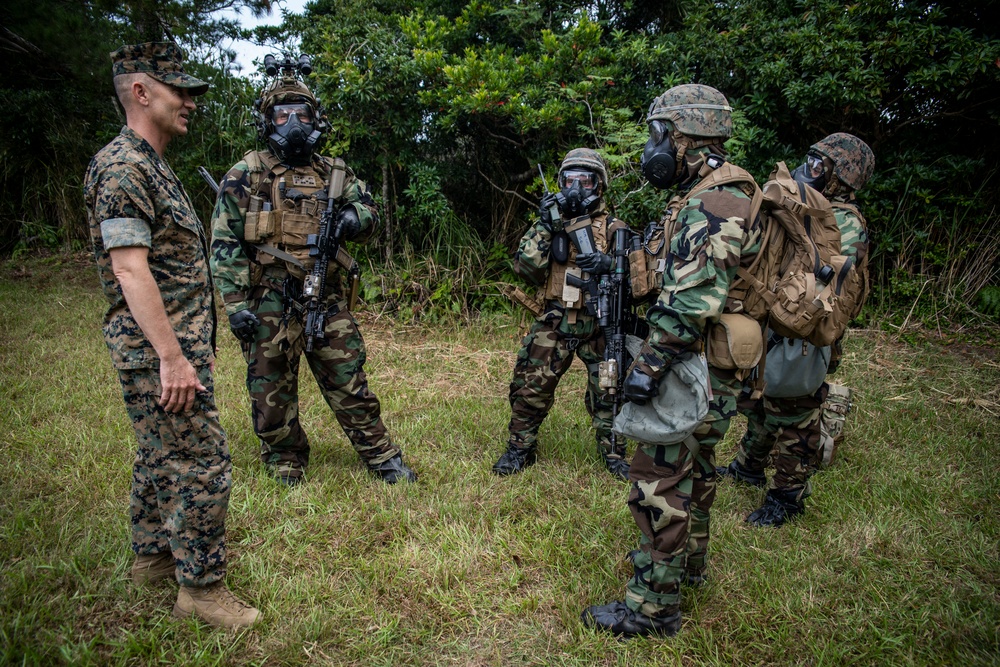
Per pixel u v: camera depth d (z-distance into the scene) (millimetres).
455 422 4551
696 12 6648
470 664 2418
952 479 3848
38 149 8867
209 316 2492
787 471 3348
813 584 2865
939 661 2453
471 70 6016
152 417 2324
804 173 3467
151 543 2623
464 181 7387
